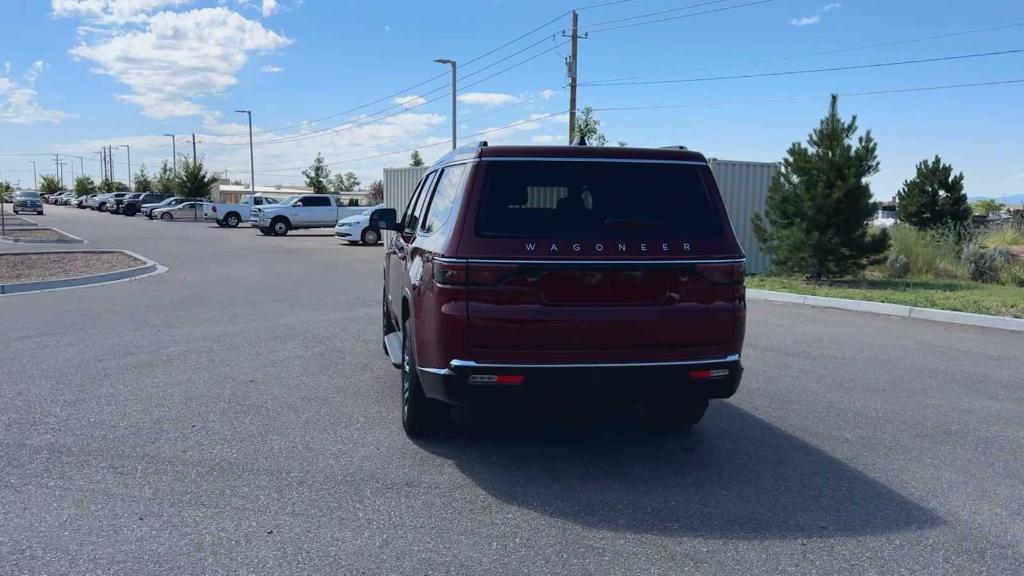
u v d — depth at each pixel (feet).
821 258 52.24
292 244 92.94
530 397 14.71
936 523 13.73
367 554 12.35
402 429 18.74
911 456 17.25
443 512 13.98
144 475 15.58
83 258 63.57
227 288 46.01
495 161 15.26
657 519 13.79
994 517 14.01
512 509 14.16
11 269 54.60
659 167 15.62
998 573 11.94
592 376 14.65
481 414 20.24
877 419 20.03
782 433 18.84
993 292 45.80
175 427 18.69
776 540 13.00
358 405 20.74
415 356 16.01
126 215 192.85
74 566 11.82
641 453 17.30
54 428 18.48
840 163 50.98
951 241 61.31
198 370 24.54
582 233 14.85
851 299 40.86
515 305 14.48
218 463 16.30
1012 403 21.62
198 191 213.46
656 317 14.79
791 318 36.73
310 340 29.63
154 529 13.16
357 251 80.94
